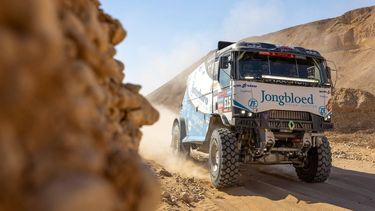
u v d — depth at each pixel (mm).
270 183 8203
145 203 888
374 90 55344
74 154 623
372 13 79312
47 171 564
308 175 8344
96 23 1028
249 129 7742
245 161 7879
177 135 11453
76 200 535
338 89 27203
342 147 18250
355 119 25531
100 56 878
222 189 7430
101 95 788
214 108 8500
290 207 6258
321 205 6352
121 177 852
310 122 7719
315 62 8109
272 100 7484
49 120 583
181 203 5949
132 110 1422
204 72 9617
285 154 7867
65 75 621
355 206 6359
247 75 7566
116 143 1079
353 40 78000
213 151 7738
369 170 11133
